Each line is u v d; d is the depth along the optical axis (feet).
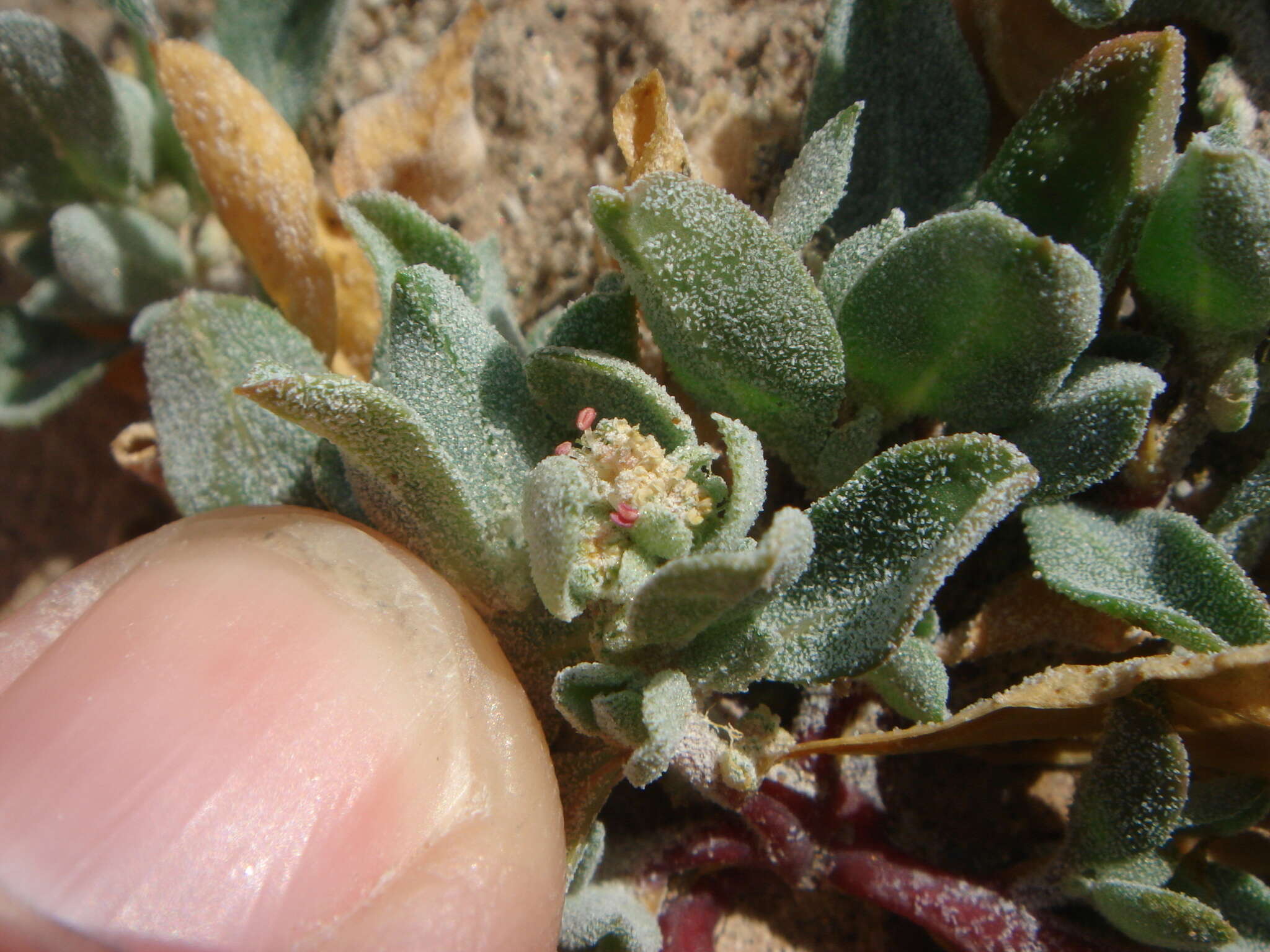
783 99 0.17
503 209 0.18
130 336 0.19
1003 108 0.15
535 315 0.18
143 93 0.18
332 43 0.18
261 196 0.16
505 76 0.19
